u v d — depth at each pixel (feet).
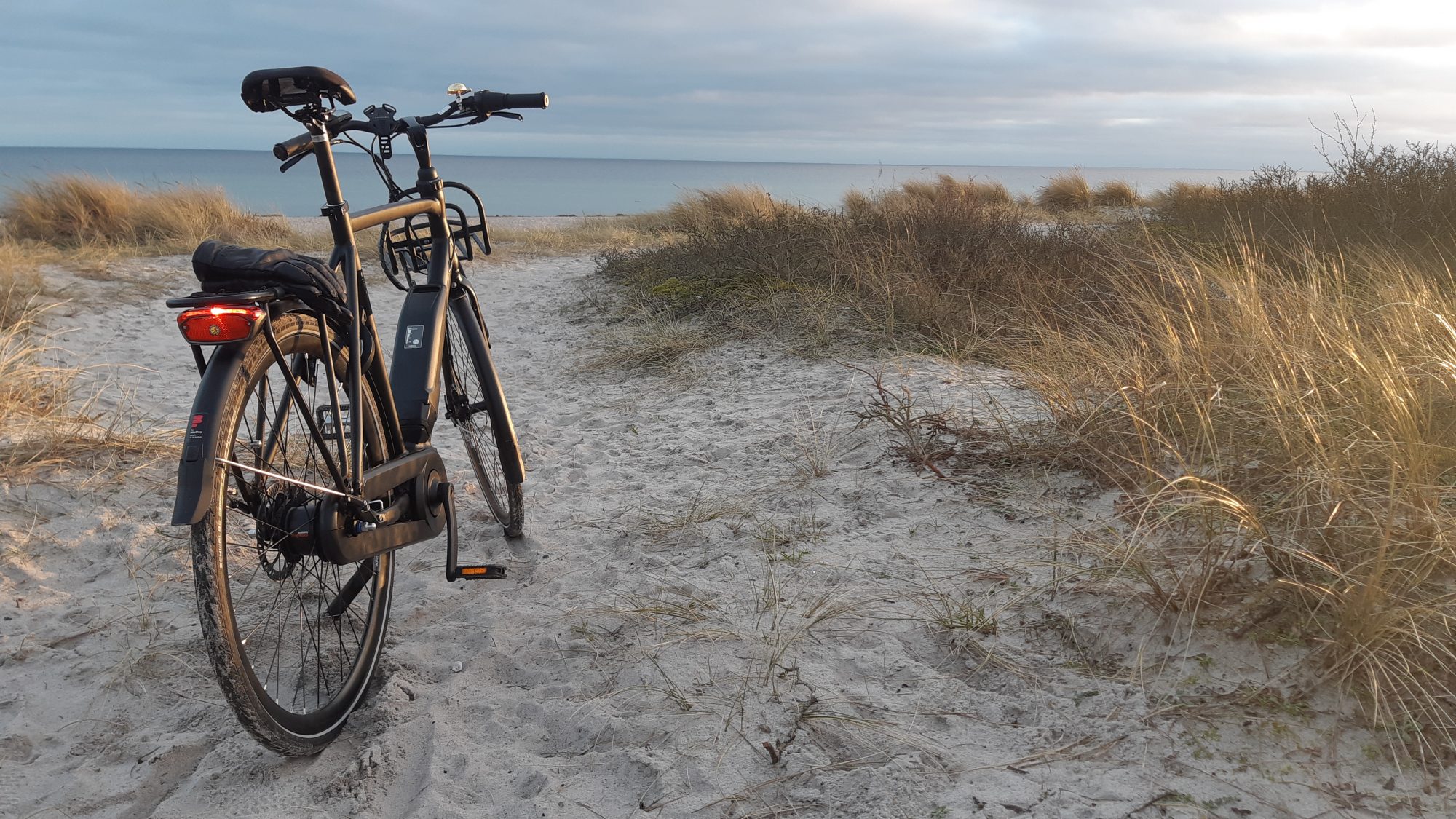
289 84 6.32
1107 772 5.70
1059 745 6.03
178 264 32.37
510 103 8.41
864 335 18.31
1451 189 25.16
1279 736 5.85
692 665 7.37
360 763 6.34
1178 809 5.33
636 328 22.24
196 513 5.27
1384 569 6.31
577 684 7.28
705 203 51.06
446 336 9.21
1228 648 6.70
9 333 17.76
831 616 7.89
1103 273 19.07
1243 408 9.82
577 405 17.08
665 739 6.45
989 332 17.11
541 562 9.76
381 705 7.07
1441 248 19.26
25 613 8.48
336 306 6.35
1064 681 6.72
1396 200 25.27
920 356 16.55
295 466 7.09
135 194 39.63
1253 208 29.73
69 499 10.76
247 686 5.60
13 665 7.63
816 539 9.56
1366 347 9.96
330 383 6.45
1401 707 5.84
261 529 6.19
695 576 9.05
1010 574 8.25
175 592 8.96
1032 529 9.08
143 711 7.07
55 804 6.03
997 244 23.06
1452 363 8.77
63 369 15.72
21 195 37.09
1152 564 7.63
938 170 61.98
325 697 6.95
